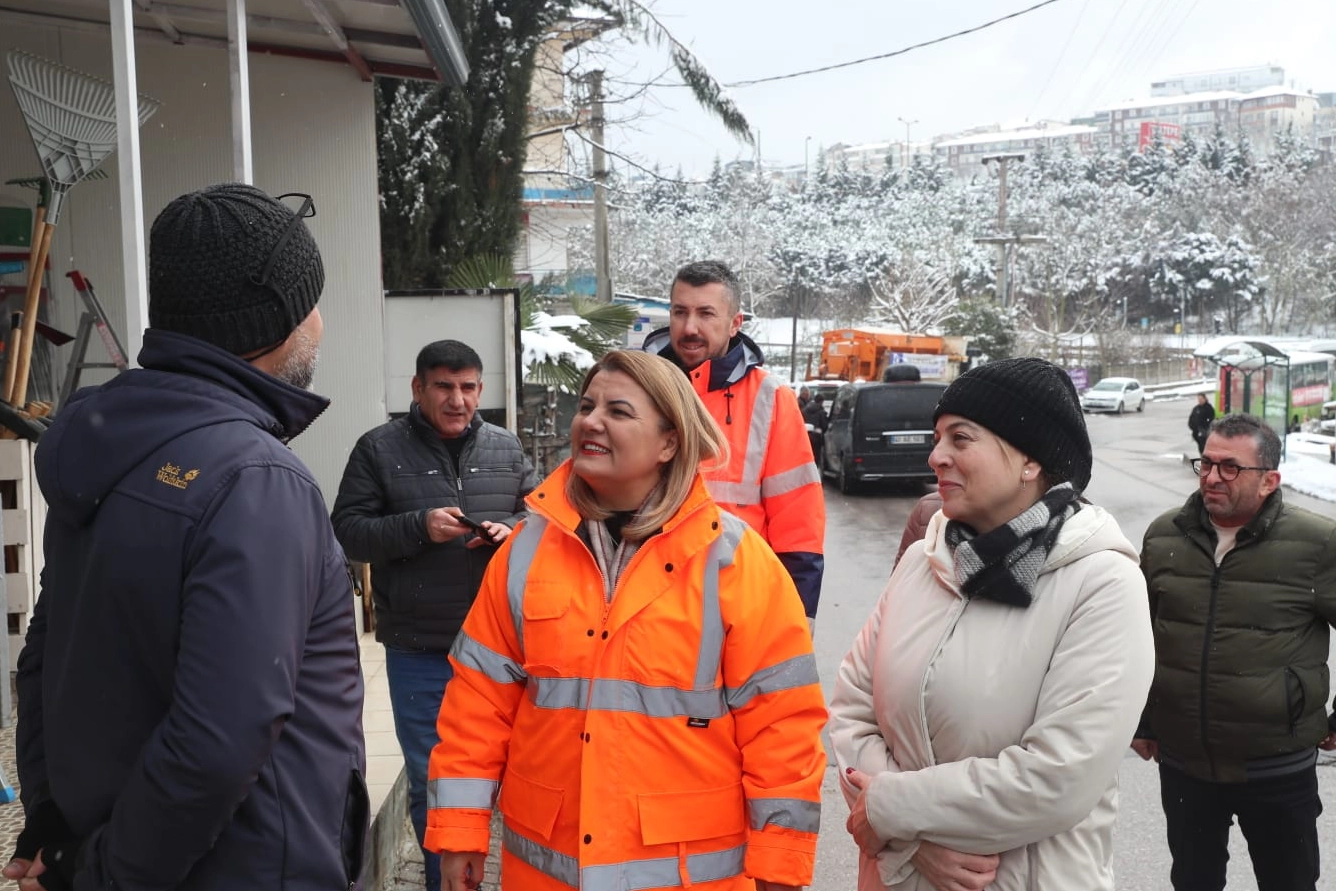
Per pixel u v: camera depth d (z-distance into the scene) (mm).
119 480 1624
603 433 2203
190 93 7539
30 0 6852
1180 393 56625
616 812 2111
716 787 2180
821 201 111688
